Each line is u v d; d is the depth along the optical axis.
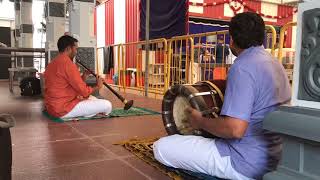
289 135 1.38
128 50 10.95
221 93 2.41
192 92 2.37
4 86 10.05
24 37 11.66
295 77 1.39
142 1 10.95
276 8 14.20
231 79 1.80
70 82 4.28
